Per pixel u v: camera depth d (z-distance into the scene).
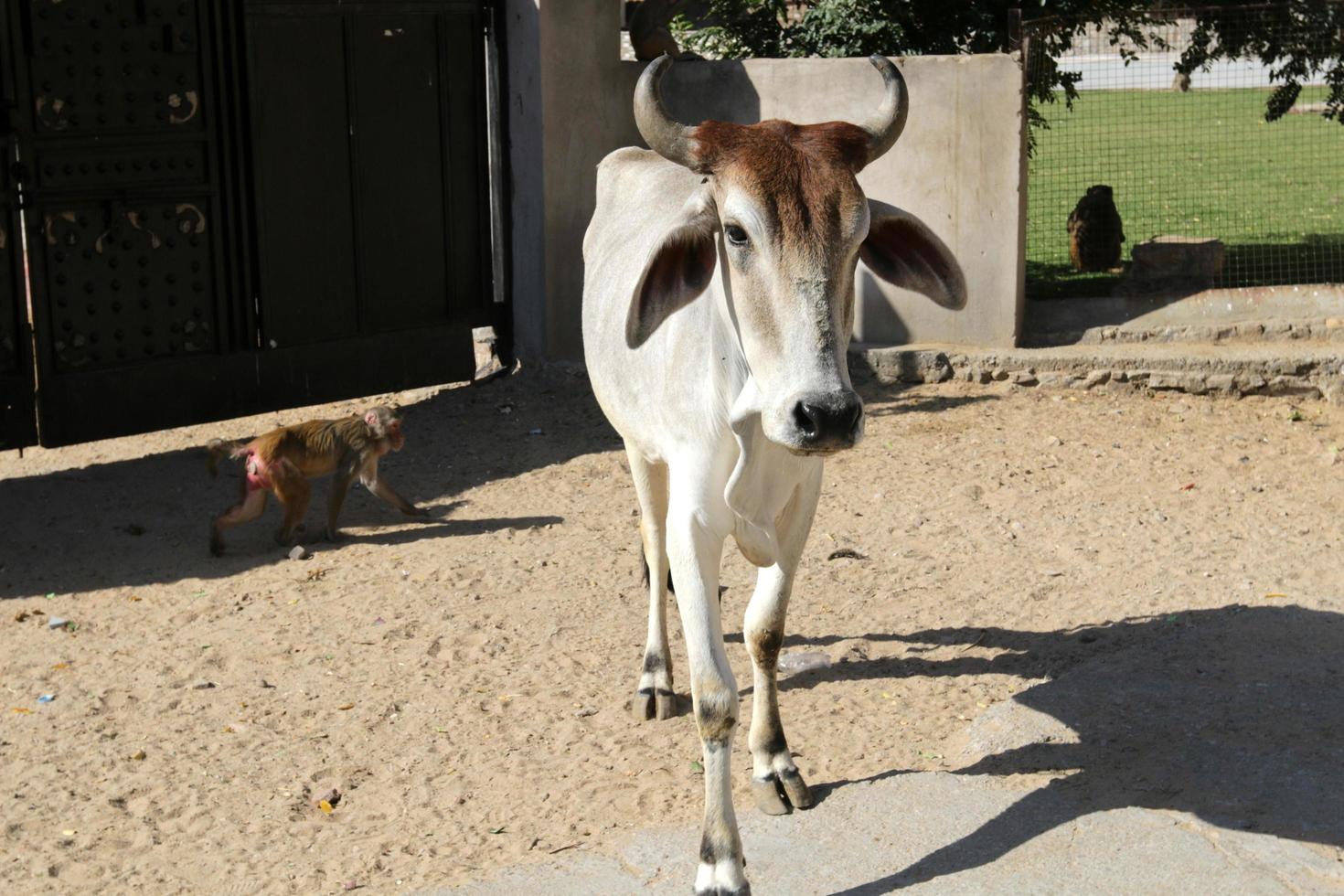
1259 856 4.30
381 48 9.89
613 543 7.55
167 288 9.16
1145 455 8.51
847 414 3.62
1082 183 17.45
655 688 5.59
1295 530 7.24
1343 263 11.95
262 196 9.41
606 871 4.43
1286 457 8.39
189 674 6.10
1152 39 13.08
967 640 6.14
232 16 9.10
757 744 4.83
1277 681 5.47
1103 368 9.77
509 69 10.49
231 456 7.55
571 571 7.15
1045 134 19.73
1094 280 12.44
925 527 7.54
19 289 8.57
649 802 4.91
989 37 11.77
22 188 8.48
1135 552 7.04
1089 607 6.43
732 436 4.27
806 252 3.73
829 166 3.82
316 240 9.75
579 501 8.23
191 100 9.05
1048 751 5.04
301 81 9.51
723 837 4.25
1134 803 4.65
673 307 4.13
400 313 10.30
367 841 4.75
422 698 5.81
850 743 5.25
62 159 8.60
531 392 10.35
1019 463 8.46
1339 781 4.71
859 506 7.88
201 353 9.38
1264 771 4.79
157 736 5.55
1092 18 11.89
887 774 4.94
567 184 10.55
